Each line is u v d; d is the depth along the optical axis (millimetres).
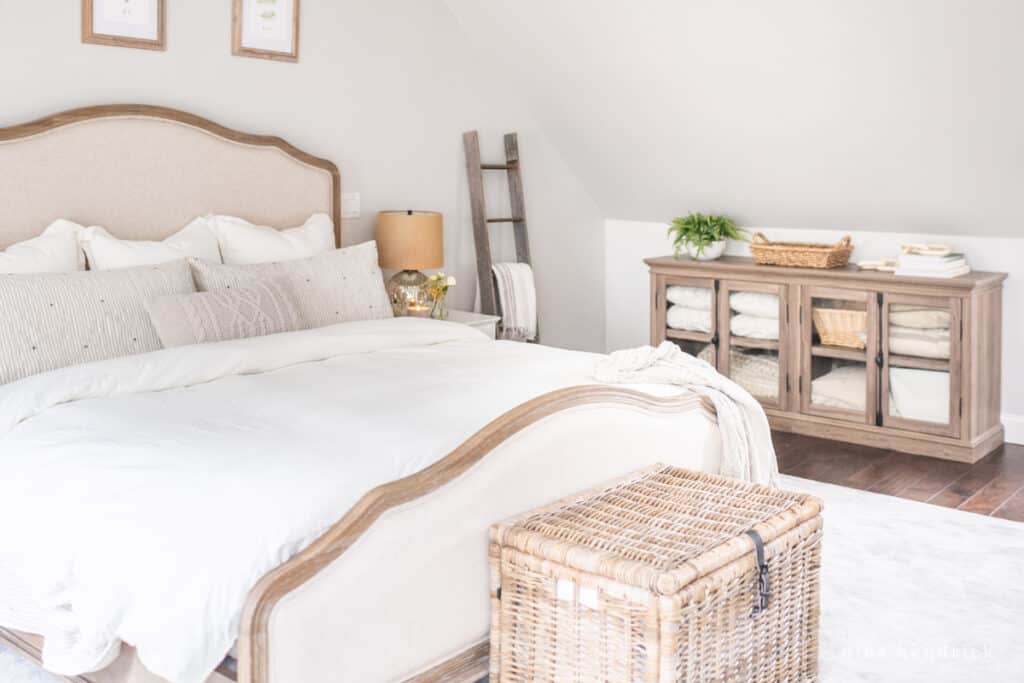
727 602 2291
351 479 2207
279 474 2205
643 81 4918
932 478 4277
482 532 2420
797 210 5227
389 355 3508
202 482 2201
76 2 3600
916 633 2865
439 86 5023
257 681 1944
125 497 2221
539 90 5355
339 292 3912
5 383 2967
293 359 3322
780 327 4988
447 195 5133
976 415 4508
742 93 4668
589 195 5992
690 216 5406
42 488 2377
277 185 4238
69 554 2201
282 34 4277
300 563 2002
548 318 5812
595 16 4676
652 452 3012
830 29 4129
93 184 3619
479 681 2619
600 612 2215
